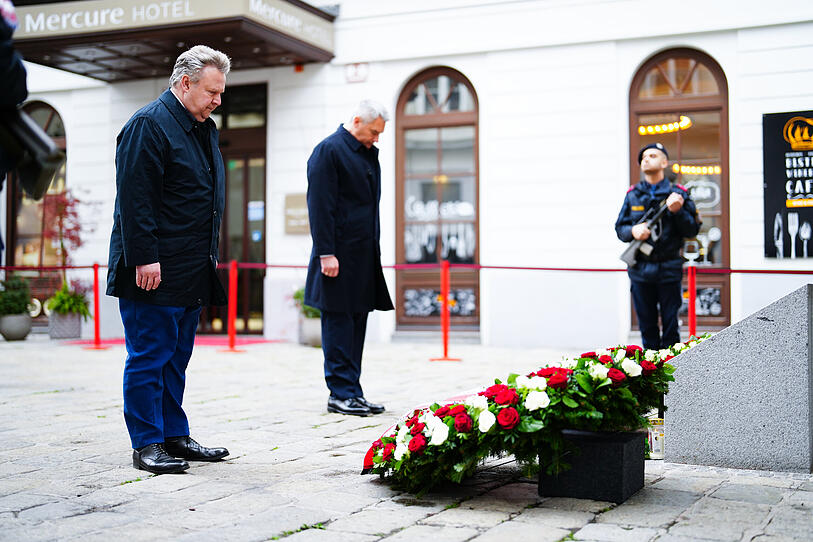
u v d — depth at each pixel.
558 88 9.71
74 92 11.86
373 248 5.15
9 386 6.40
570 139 9.66
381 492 3.16
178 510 2.89
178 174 3.56
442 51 10.16
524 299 9.80
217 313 11.38
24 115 2.32
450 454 3.03
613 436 3.03
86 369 7.59
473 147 10.30
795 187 8.84
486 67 10.02
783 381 3.49
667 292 5.62
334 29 10.65
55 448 4.01
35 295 12.09
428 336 10.27
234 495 3.11
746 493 3.12
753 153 8.98
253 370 7.48
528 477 3.07
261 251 11.21
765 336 3.52
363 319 5.27
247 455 3.88
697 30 9.15
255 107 11.19
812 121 8.79
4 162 2.35
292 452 3.94
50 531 2.63
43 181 2.34
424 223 10.49
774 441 3.51
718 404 3.60
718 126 9.29
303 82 10.78
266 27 9.45
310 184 5.01
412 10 10.30
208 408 5.30
